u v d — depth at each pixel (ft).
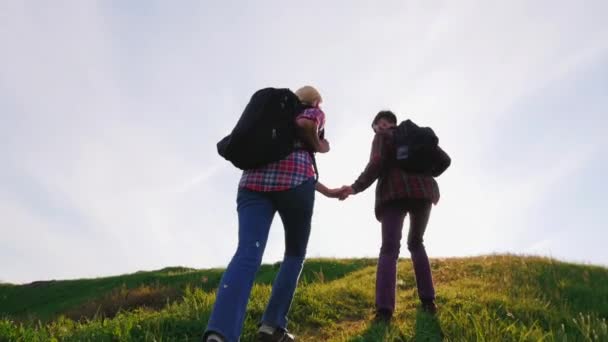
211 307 14.06
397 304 17.08
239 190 11.34
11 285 118.42
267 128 10.76
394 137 14.79
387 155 14.78
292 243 11.72
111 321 13.38
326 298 16.89
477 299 15.99
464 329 12.61
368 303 17.37
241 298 9.62
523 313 14.62
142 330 12.48
